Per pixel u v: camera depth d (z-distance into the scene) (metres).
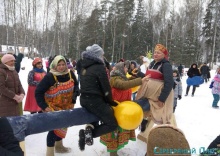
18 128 2.94
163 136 1.38
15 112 4.32
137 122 3.39
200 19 43.09
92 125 3.52
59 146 4.18
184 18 43.97
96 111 3.36
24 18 30.45
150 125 4.74
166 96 3.73
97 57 3.38
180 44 40.88
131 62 6.86
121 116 3.33
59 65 3.79
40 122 3.09
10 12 30.92
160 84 3.92
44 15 33.53
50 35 42.69
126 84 3.79
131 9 42.06
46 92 3.85
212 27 41.69
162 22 43.62
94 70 3.34
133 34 43.09
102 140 4.02
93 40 41.91
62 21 33.38
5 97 4.20
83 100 3.40
